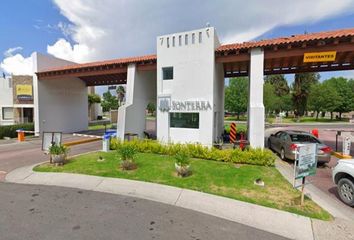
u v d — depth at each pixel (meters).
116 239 4.15
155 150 11.69
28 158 11.38
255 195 6.24
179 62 13.59
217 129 15.02
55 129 21.56
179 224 4.75
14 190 6.80
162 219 4.96
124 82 23.84
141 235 4.29
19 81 26.52
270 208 5.47
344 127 31.02
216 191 6.51
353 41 10.03
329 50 10.57
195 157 10.83
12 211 5.31
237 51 12.35
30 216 5.05
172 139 13.93
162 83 14.21
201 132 13.07
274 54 11.66
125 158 8.70
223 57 12.97
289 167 9.59
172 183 7.16
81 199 6.08
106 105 58.28
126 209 5.46
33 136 19.97
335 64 15.13
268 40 12.12
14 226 4.59
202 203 5.78
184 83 13.48
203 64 12.95
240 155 9.73
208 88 12.86
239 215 5.16
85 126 25.30
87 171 8.49
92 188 6.94
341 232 4.50
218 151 10.29
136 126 15.71
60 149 9.62
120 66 16.00
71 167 9.06
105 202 5.88
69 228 4.53
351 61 14.05
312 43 10.71
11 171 8.98
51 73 18.95
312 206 5.60
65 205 5.68
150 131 24.50
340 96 44.97
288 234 4.42
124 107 14.52
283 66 15.99
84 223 4.74
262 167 9.16
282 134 11.82
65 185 7.24
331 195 6.56
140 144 12.12
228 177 7.73
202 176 7.83
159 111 14.27
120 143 12.70
